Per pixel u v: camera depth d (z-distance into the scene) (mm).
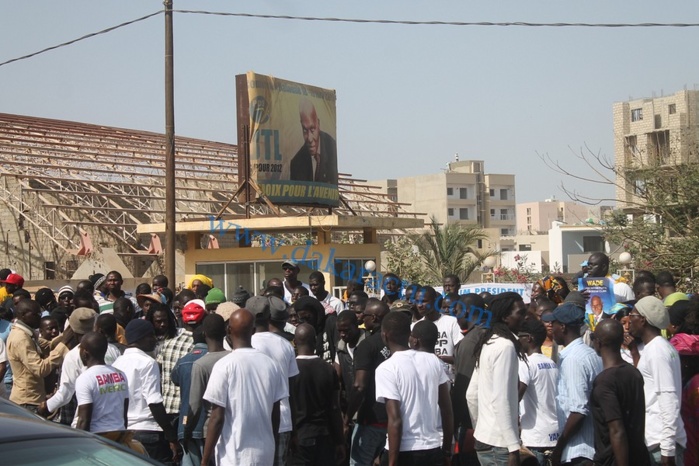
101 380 7113
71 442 4191
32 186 26797
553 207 132625
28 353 9008
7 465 3828
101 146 31344
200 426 7305
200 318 8414
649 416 6988
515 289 16156
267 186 18844
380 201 37125
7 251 26844
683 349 7184
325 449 7652
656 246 19031
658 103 61188
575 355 6863
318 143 20422
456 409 8164
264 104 18891
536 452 7492
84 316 8555
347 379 8844
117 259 24047
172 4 15039
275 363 6586
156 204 28234
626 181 20062
